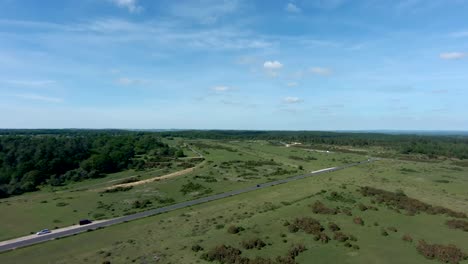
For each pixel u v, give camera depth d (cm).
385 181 10331
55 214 7288
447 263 4466
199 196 8912
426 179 10981
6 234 5878
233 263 4284
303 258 4531
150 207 7862
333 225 5675
